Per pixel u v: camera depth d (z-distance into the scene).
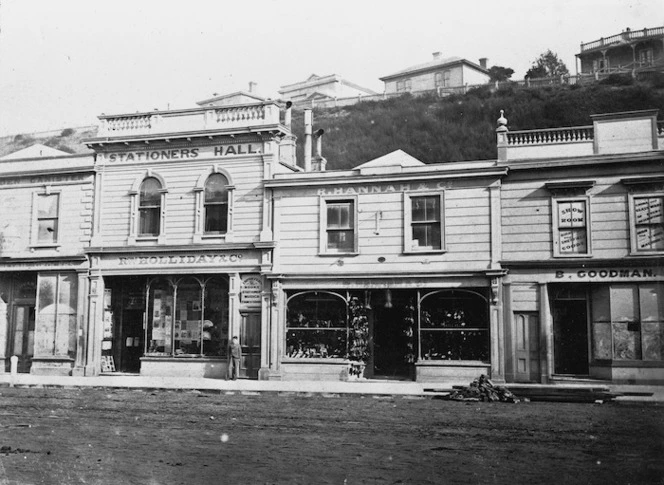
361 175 28.02
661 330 24.77
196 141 30.22
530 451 12.06
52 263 31.36
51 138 50.59
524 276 26.05
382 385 24.72
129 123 31.38
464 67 66.75
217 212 29.91
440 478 9.84
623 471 10.34
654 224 25.17
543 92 55.81
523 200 26.47
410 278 27.02
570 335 26.17
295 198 28.73
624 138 25.91
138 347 30.95
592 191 25.84
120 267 30.47
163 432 14.29
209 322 29.53
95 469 10.48
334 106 67.19
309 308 28.33
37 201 32.16
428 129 60.00
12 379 27.53
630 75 52.62
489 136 56.72
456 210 27.02
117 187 31.12
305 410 18.28
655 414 17.56
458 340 26.67
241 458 11.38
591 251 25.61
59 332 31.02
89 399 21.17
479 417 16.86
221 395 22.69
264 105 29.77
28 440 13.23
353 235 28.08
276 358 27.91
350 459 11.29
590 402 20.64
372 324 28.06
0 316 32.31
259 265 28.72
